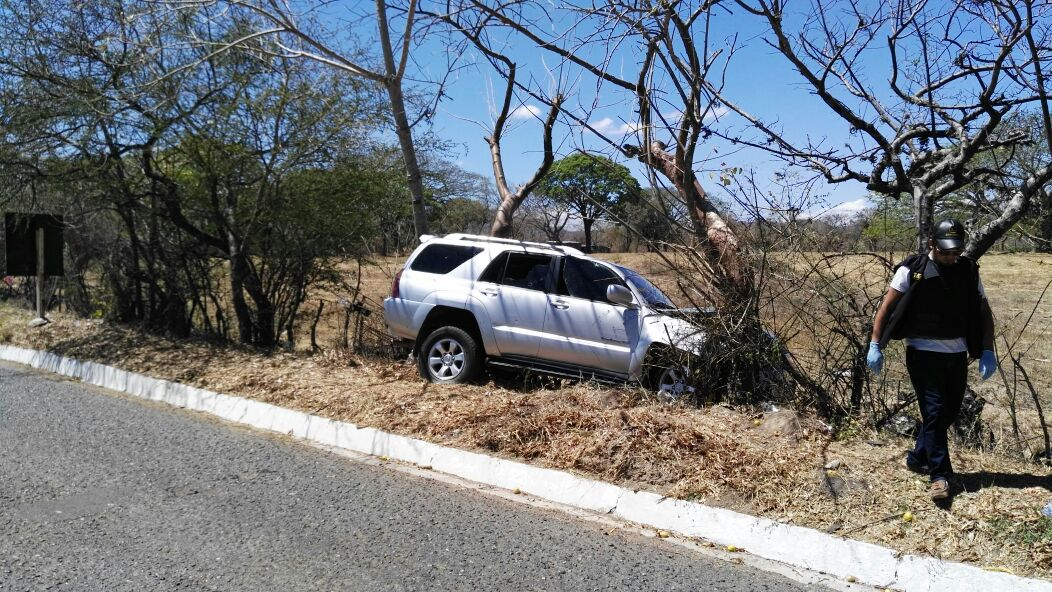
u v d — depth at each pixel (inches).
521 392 318.3
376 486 240.5
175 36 396.5
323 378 343.3
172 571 175.0
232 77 405.4
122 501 218.4
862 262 266.8
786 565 191.3
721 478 219.3
